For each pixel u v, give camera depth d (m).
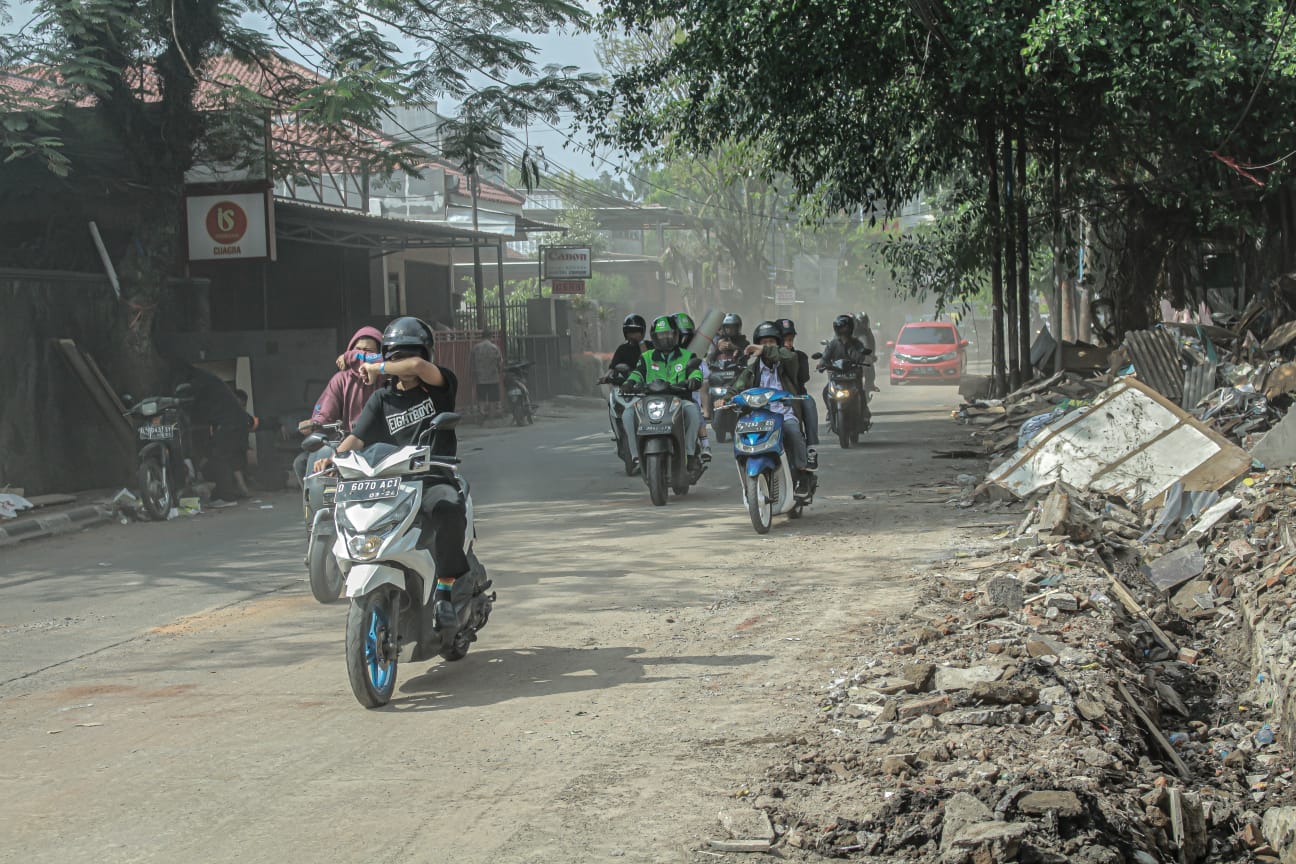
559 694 5.79
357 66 15.20
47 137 15.13
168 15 15.46
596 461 17.11
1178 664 6.30
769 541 9.81
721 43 17.64
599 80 18.22
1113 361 16.27
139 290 15.20
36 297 14.14
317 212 23.00
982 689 5.13
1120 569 7.94
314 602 8.30
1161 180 19.41
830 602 7.52
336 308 26.81
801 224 24.14
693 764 4.70
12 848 4.10
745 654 6.38
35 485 13.94
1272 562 7.22
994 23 15.91
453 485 6.13
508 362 29.47
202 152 17.34
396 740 5.18
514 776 4.66
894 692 5.42
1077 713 4.93
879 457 15.66
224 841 4.11
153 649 7.09
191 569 9.82
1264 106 16.98
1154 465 9.98
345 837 4.11
